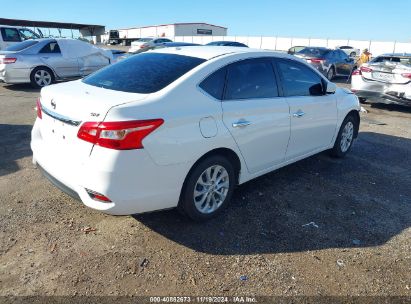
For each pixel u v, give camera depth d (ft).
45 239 10.54
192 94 10.62
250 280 9.32
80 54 39.27
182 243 10.65
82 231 11.00
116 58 46.62
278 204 13.32
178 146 9.96
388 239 11.46
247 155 12.34
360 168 17.47
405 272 9.93
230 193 12.33
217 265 9.81
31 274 9.14
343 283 9.39
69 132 9.70
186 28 191.72
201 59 11.70
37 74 36.63
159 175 9.84
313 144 15.89
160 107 9.78
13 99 31.04
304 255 10.42
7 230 10.88
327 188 14.94
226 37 161.27
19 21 111.65
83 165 9.39
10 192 13.23
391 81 29.78
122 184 9.27
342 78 60.18
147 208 9.99
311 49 55.01
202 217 11.58
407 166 18.13
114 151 9.03
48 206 12.32
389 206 13.67
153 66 11.68
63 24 122.31
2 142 18.89
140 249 10.29
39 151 11.21
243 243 10.83
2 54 35.01
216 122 10.95
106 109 9.09
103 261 9.73
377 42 123.95
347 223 12.29
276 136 13.30
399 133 24.52
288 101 13.71
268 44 153.89
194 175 10.75
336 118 16.90
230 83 11.72
